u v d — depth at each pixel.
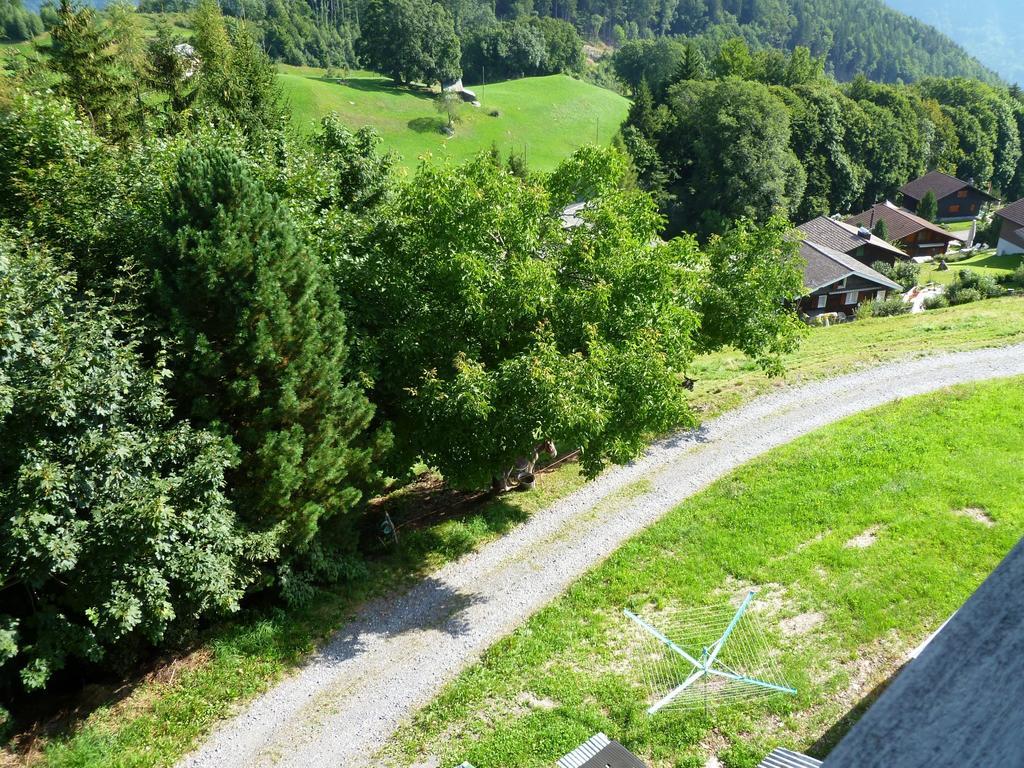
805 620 18.09
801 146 88.62
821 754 14.49
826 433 26.58
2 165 19.38
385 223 22.22
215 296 16.95
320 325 18.62
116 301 17.58
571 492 25.41
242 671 17.95
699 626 18.34
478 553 22.41
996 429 25.42
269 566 20.23
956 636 3.28
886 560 19.70
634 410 20.55
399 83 124.44
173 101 44.91
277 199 18.25
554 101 127.00
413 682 17.61
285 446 17.59
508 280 20.62
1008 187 127.56
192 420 17.62
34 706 17.28
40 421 14.57
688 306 25.11
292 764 15.57
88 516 15.65
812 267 59.69
